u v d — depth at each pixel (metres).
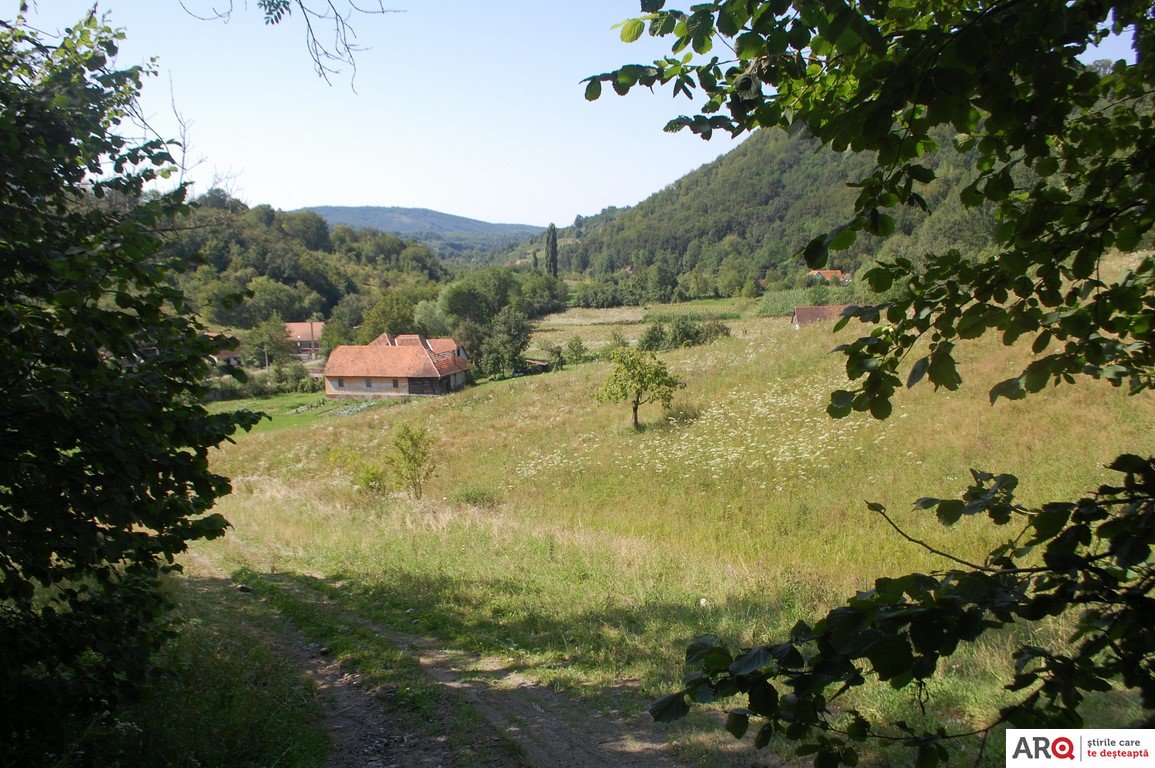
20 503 3.51
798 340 26.53
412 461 18.06
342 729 5.50
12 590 3.71
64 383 3.44
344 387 55.94
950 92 1.64
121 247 3.65
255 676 5.99
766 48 1.86
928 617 1.49
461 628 7.90
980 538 9.52
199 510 4.20
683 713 1.63
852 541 10.39
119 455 3.40
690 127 2.19
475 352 67.25
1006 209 2.28
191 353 4.10
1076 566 1.53
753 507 12.97
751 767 4.71
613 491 15.97
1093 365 2.18
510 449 22.89
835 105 2.12
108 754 4.08
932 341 2.16
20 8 4.82
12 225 3.72
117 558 3.59
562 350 68.81
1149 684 1.44
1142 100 2.19
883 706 5.13
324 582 10.02
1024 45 1.60
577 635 7.46
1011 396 2.21
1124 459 1.59
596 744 5.23
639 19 1.97
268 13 4.36
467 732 5.42
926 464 13.23
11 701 3.57
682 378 25.91
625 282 137.75
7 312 3.30
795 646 1.63
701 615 7.69
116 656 3.94
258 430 38.16
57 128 4.29
